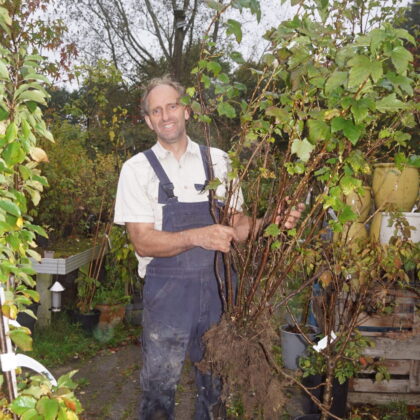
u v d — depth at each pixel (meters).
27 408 1.32
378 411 3.56
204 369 2.56
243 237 2.52
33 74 1.49
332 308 3.08
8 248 1.57
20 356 1.51
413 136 3.67
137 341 5.48
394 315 3.53
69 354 5.05
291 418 3.54
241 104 2.02
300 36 1.79
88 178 7.80
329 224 2.07
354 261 3.00
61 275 6.08
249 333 2.32
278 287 2.37
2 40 3.27
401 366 3.62
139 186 2.62
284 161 2.05
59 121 8.52
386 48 1.53
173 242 2.43
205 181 2.67
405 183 3.34
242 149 2.17
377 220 3.38
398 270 3.04
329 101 1.76
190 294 2.61
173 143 2.65
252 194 2.36
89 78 8.63
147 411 2.66
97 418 3.80
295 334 4.16
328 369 2.88
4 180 1.41
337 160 1.99
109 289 6.24
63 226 7.25
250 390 2.40
